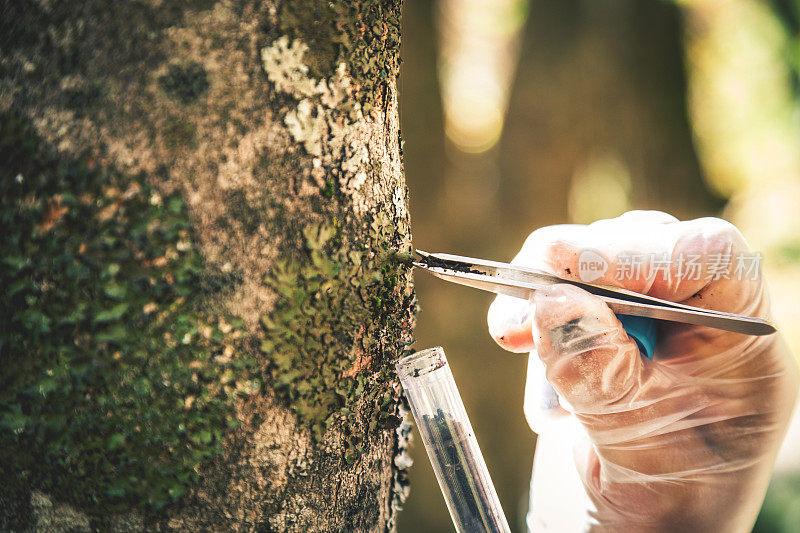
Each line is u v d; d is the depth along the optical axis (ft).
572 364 4.02
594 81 15.42
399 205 3.76
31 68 2.92
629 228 4.52
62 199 2.89
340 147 3.24
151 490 3.04
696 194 16.74
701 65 19.72
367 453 3.59
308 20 3.10
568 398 4.22
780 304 20.67
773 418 4.78
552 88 15.17
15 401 3.00
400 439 3.99
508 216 14.82
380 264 3.51
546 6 15.43
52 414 2.99
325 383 3.28
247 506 3.15
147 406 2.99
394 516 4.01
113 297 2.93
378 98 3.45
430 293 13.67
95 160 2.89
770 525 13.64
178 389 3.00
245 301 3.05
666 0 16.28
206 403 3.04
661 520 4.83
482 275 3.91
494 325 4.72
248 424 3.10
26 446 3.03
